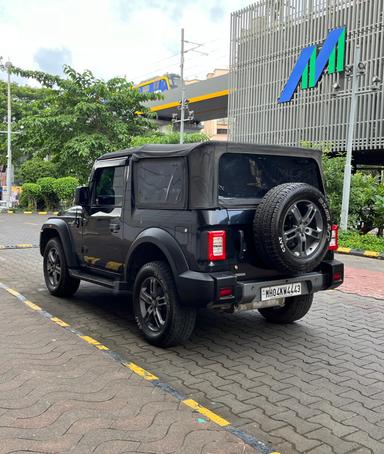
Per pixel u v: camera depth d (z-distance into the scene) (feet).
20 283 25.86
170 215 15.12
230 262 14.48
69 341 15.76
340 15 67.87
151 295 16.01
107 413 10.89
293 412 11.50
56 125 65.62
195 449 9.55
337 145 68.39
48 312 20.06
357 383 13.32
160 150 15.74
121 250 17.47
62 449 9.38
